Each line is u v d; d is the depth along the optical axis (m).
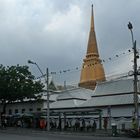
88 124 57.91
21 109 77.38
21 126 62.94
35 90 65.69
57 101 72.56
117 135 40.00
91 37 102.12
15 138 33.34
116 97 63.16
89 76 89.69
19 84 63.59
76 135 41.25
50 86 82.50
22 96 64.44
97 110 51.12
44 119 60.28
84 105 66.31
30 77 65.50
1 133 44.84
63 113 55.91
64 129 54.25
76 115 57.06
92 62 90.81
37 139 31.97
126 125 54.56
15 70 64.12
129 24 38.47
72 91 72.31
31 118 61.59
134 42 39.34
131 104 58.81
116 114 60.44
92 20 106.12
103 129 52.59
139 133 37.81
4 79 63.12
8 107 80.25
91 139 32.59
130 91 62.12
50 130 52.47
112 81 67.25
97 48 99.56
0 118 65.94
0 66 64.12
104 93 66.25
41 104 73.62
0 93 63.31
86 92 75.00
